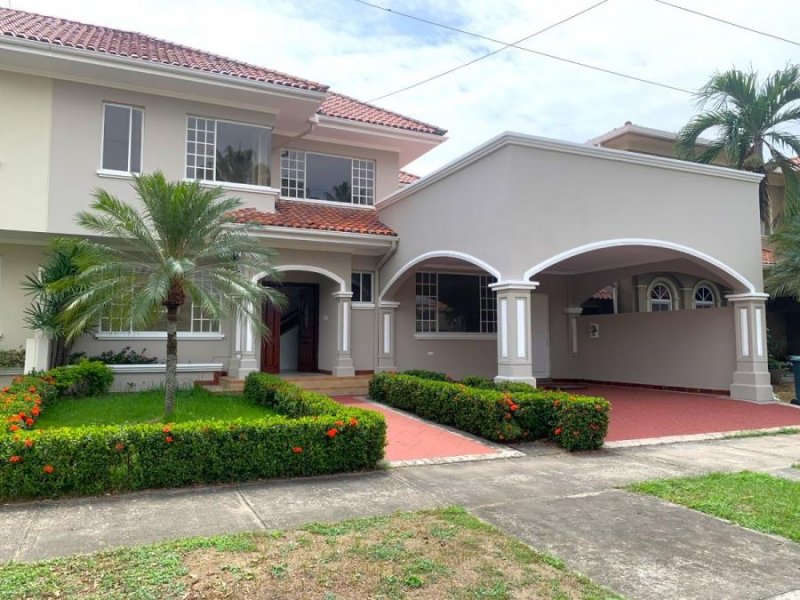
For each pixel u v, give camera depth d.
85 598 3.80
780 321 19.30
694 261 13.35
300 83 14.11
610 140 18.77
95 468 6.21
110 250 8.79
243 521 5.43
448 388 10.34
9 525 5.28
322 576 4.19
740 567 4.51
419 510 5.75
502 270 10.84
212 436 6.70
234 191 13.91
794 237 13.53
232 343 13.94
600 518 5.60
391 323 15.77
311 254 14.64
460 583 4.14
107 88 12.85
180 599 3.82
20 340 12.81
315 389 14.04
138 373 13.22
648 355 16.50
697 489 6.54
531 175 11.02
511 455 8.38
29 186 12.01
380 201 15.93
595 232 11.59
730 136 16.33
